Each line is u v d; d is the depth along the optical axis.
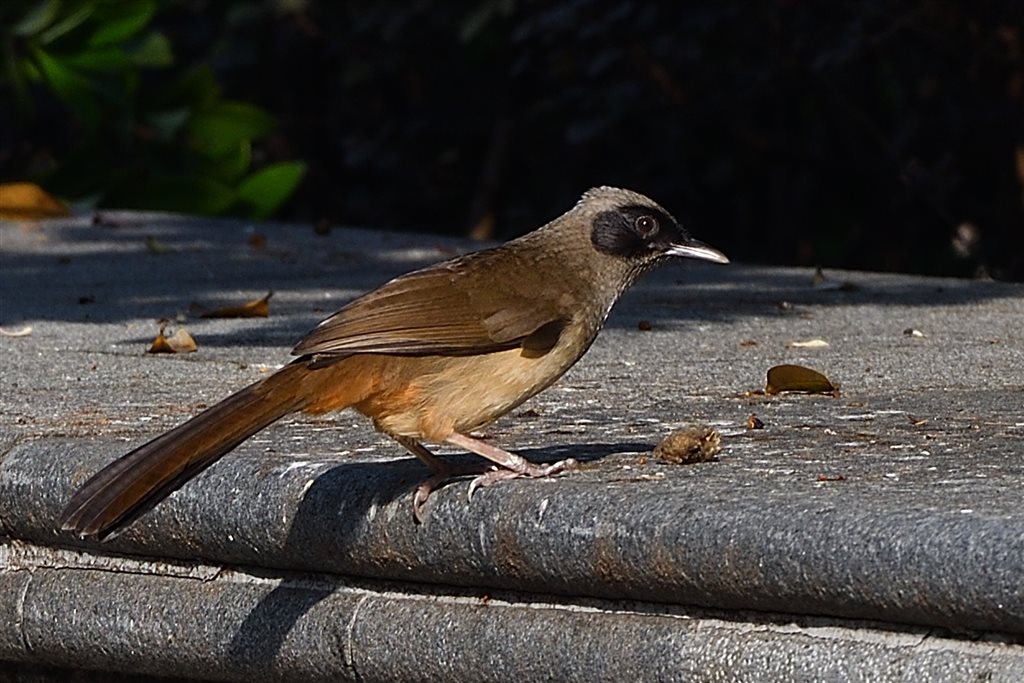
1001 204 22.83
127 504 6.59
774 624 6.41
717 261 8.35
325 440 8.55
